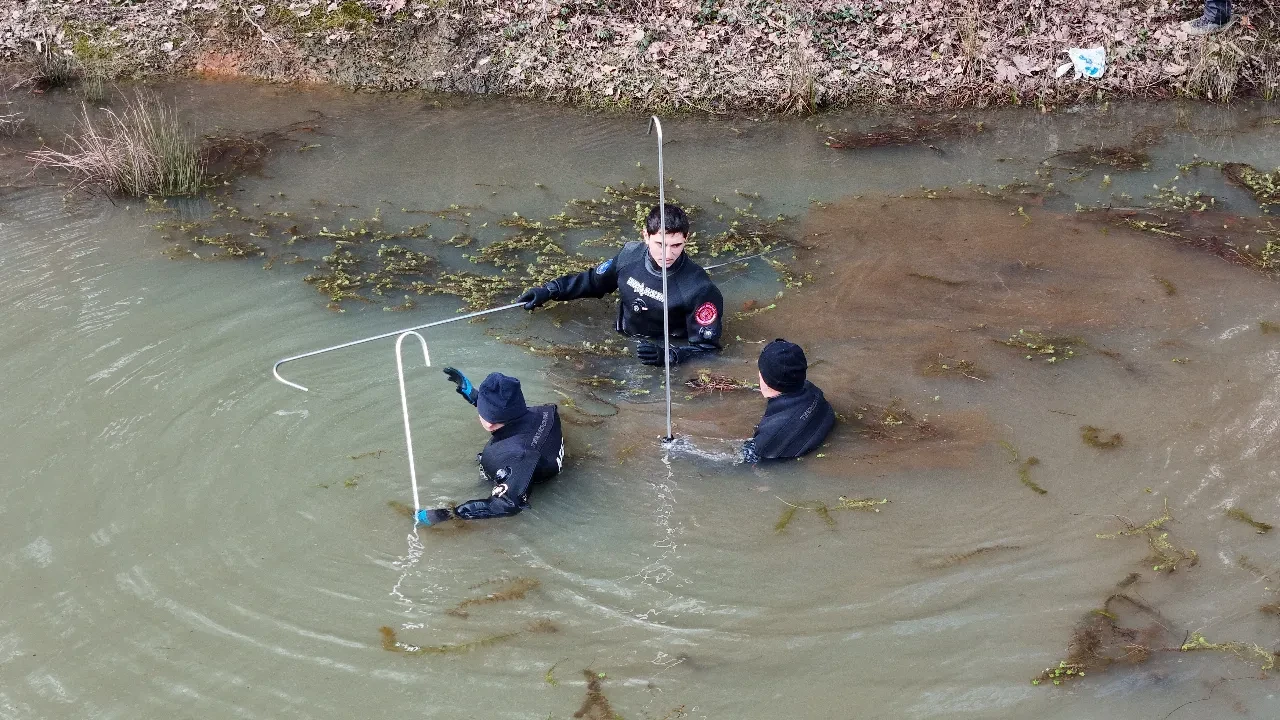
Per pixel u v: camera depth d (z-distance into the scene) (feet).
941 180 30.60
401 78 36.76
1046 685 14.47
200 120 34.50
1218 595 15.85
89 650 15.35
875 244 27.02
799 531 17.47
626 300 22.58
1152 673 14.57
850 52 36.06
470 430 20.06
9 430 19.89
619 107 35.29
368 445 19.66
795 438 19.11
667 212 20.22
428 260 26.53
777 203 29.35
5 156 32.30
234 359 22.21
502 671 14.97
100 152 30.48
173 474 18.88
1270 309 23.43
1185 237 26.81
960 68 35.63
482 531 17.56
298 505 18.20
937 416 20.25
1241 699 14.10
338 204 29.45
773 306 24.22
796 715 14.16
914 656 15.05
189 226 28.12
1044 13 36.42
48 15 38.73
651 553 17.08
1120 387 20.92
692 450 19.43
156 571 16.79
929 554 16.92
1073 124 33.86
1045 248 26.58
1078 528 17.33
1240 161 31.04
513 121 34.55
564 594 16.31
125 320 23.66
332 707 14.42
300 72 37.27
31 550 17.19
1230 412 19.95
